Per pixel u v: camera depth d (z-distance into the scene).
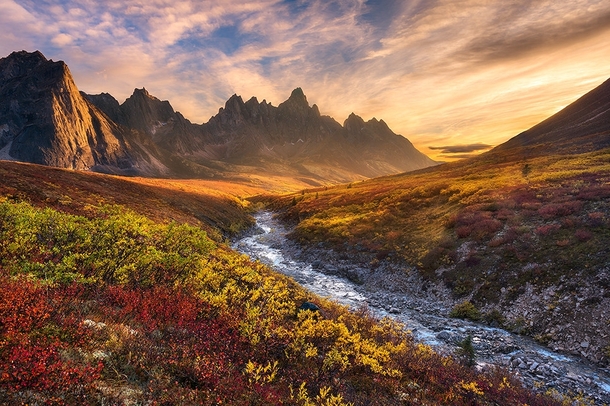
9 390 4.09
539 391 12.51
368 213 48.75
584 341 16.44
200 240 13.15
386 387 8.78
